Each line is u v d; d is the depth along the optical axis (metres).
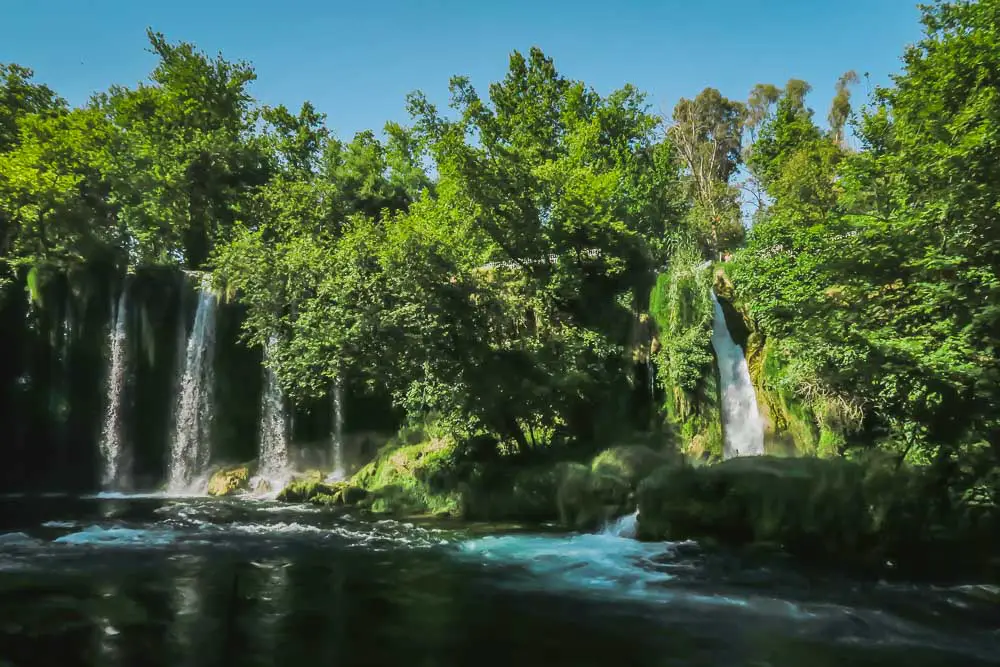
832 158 34.56
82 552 14.33
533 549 15.18
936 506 14.64
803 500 14.64
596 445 24.55
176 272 32.56
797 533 14.37
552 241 26.20
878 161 17.72
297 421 32.75
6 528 17.73
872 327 14.20
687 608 10.24
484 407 22.66
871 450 19.45
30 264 30.03
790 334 17.59
